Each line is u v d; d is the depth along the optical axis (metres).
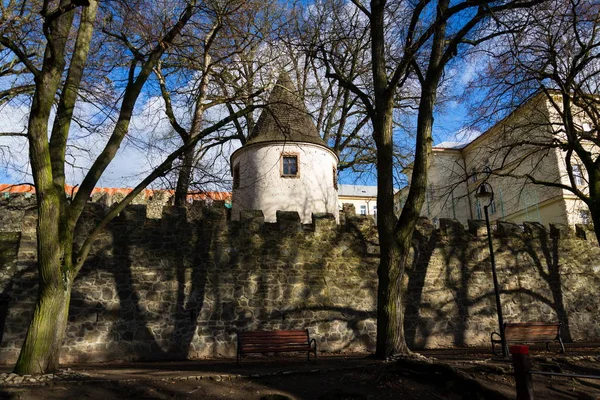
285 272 13.54
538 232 15.86
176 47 10.93
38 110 8.30
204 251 13.23
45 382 7.39
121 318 12.24
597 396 7.97
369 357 10.25
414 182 10.66
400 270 10.16
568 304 15.36
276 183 18.53
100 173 9.52
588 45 12.98
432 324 14.10
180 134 15.23
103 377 7.96
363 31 13.78
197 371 8.91
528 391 6.18
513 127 14.84
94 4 10.06
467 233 15.24
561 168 25.91
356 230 14.46
